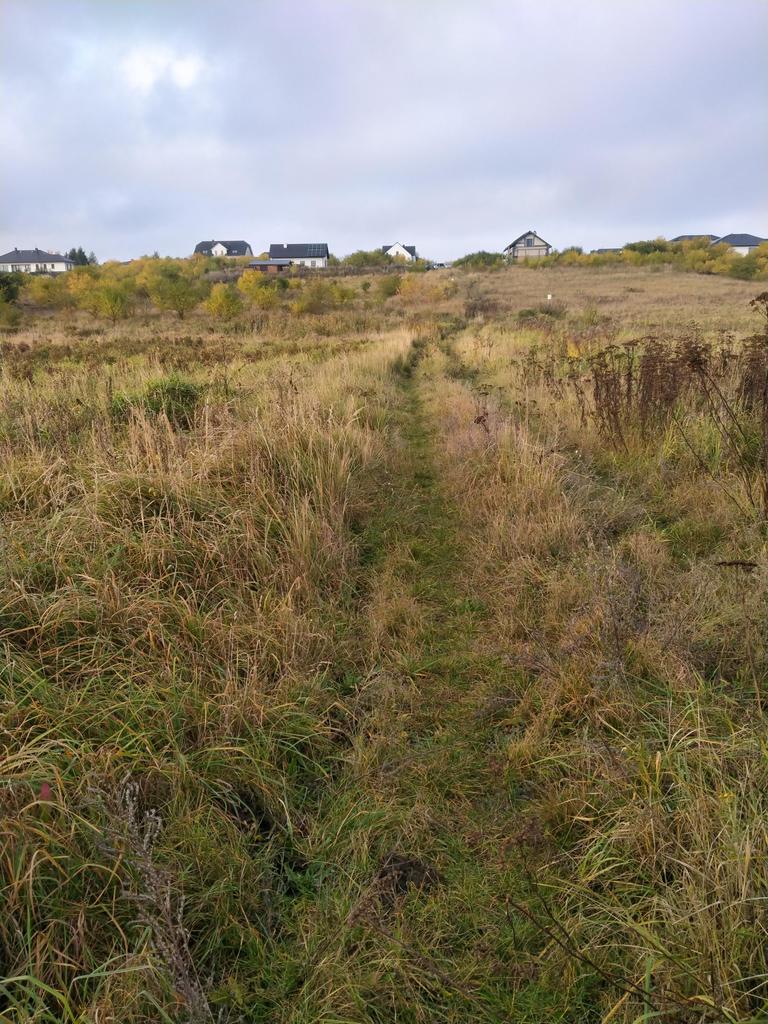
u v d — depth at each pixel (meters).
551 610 3.60
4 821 1.88
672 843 2.02
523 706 2.87
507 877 2.12
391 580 4.21
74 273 55.66
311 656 3.28
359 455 6.29
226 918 1.98
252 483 4.56
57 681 2.69
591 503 4.99
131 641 2.95
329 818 2.42
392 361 14.27
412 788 2.53
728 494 4.48
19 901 1.80
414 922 2.00
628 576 3.46
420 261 98.31
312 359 14.27
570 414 7.70
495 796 2.49
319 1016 1.74
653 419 6.38
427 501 5.87
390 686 3.09
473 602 3.93
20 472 4.45
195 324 32.84
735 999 1.55
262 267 87.00
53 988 1.71
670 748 2.35
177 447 4.90
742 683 2.80
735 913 1.72
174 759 2.44
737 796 2.04
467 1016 1.74
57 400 6.95
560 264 81.69
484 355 15.03
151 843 2.09
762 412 5.07
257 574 3.82
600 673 2.86
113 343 19.62
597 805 2.31
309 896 2.13
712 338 11.75
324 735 2.82
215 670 3.02
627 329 18.39
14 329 31.83
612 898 1.94
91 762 2.24
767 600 3.12
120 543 3.64
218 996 1.77
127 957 1.75
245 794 2.50
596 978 1.77
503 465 5.80
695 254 70.69
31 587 3.16
